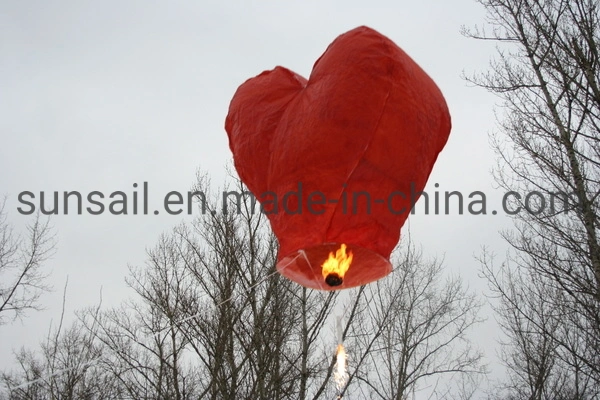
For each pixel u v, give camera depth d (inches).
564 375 568.1
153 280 472.4
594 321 356.5
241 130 147.6
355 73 130.3
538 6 384.5
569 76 347.6
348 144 126.0
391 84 130.1
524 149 358.6
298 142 129.3
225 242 443.5
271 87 148.8
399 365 568.4
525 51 384.2
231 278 427.8
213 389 394.9
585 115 339.6
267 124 143.0
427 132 133.3
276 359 398.9
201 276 456.4
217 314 423.5
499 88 378.0
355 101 127.8
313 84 136.3
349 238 126.0
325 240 125.8
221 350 400.5
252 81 155.7
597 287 321.7
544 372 559.2
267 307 422.6
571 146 338.6
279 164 131.8
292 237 127.5
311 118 129.8
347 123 126.8
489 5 396.8
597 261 314.0
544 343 517.7
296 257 136.7
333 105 128.1
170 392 437.1
